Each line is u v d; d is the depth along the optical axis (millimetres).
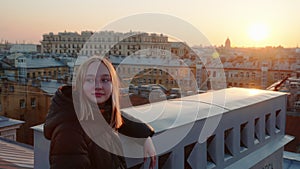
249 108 3307
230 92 3732
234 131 3090
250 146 3400
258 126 3604
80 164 1357
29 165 3584
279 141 4039
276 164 3883
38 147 2223
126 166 1890
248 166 3197
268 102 3723
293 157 5152
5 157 3955
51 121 1447
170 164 2367
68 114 1443
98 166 1477
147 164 2066
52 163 1361
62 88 1546
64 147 1364
